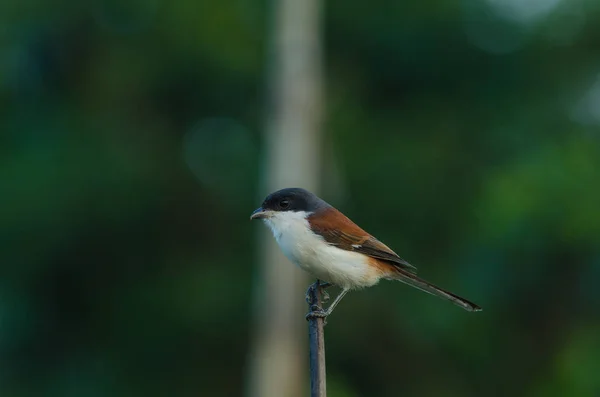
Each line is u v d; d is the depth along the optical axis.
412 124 19.25
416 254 18.41
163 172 17.81
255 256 17.58
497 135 18.70
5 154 17.11
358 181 18.25
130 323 17.36
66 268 17.27
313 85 13.71
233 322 16.95
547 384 15.22
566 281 14.73
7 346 17.25
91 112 17.69
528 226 14.27
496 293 15.48
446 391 17.78
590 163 14.66
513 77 19.23
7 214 16.19
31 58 18.02
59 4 17.55
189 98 18.53
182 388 17.25
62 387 17.11
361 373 18.05
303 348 12.92
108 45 18.08
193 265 17.64
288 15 13.61
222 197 18.08
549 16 18.86
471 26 18.84
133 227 17.59
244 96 18.55
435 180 18.45
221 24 17.62
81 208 16.50
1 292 16.89
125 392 17.16
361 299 17.73
